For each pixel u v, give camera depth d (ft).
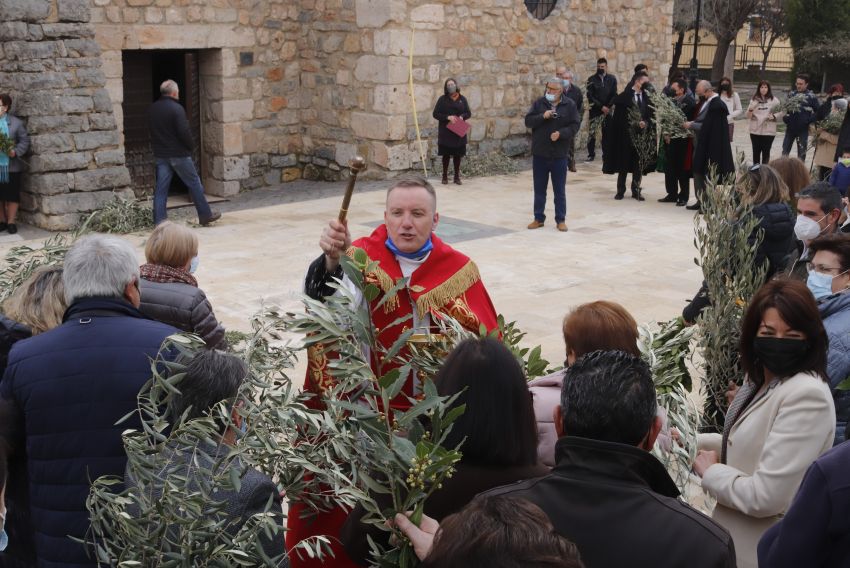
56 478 8.34
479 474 7.38
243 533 7.00
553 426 8.70
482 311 11.12
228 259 29.76
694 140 37.93
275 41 45.70
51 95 34.04
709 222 13.78
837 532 6.89
